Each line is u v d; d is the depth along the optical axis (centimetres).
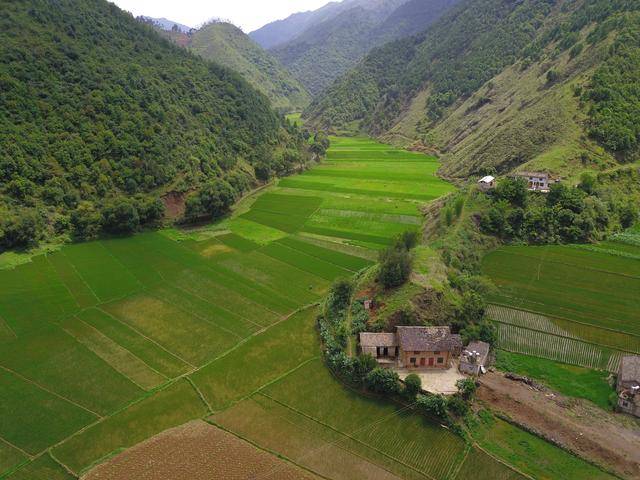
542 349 6644
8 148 10538
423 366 6234
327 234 11562
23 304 8094
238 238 11375
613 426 5256
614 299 7612
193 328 7575
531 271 8488
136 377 6412
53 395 6047
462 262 8506
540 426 5278
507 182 10281
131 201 11531
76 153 11562
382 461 5000
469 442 5125
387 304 7012
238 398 6006
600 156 11869
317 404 5844
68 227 10812
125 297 8488
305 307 8169
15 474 4884
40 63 12400
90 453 5150
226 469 4912
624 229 10062
